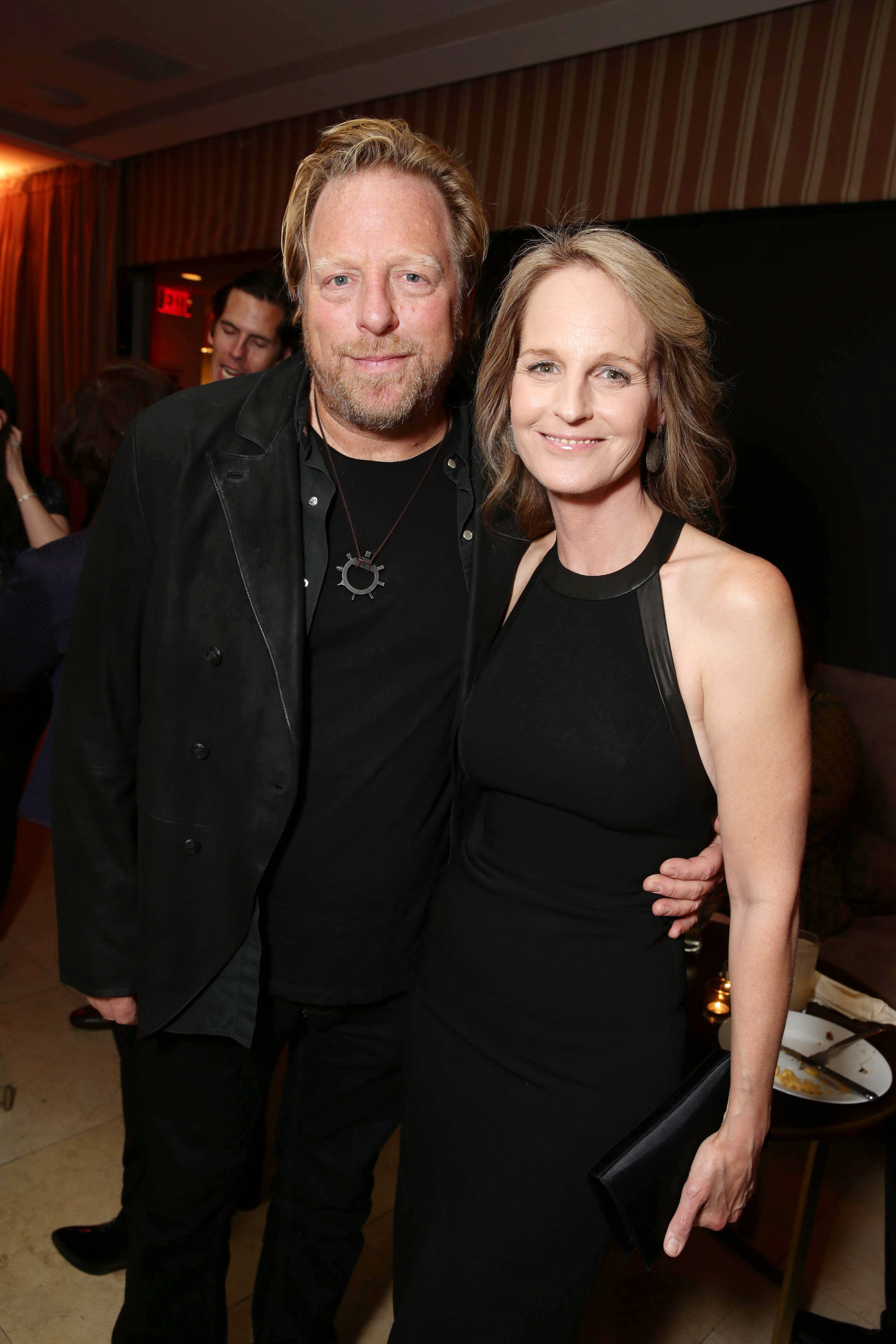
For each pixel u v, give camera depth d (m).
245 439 1.18
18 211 6.21
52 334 6.08
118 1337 1.40
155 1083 1.30
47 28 3.98
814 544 3.22
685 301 1.00
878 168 2.89
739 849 1.00
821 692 2.36
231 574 1.16
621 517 1.05
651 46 3.43
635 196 3.50
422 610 1.21
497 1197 1.08
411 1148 1.19
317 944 1.27
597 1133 1.05
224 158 4.95
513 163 3.85
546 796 1.08
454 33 3.59
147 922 1.23
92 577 1.22
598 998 1.06
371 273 1.08
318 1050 1.39
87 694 1.26
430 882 1.31
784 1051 1.43
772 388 3.30
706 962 1.67
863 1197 2.09
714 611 0.98
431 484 1.23
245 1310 1.67
